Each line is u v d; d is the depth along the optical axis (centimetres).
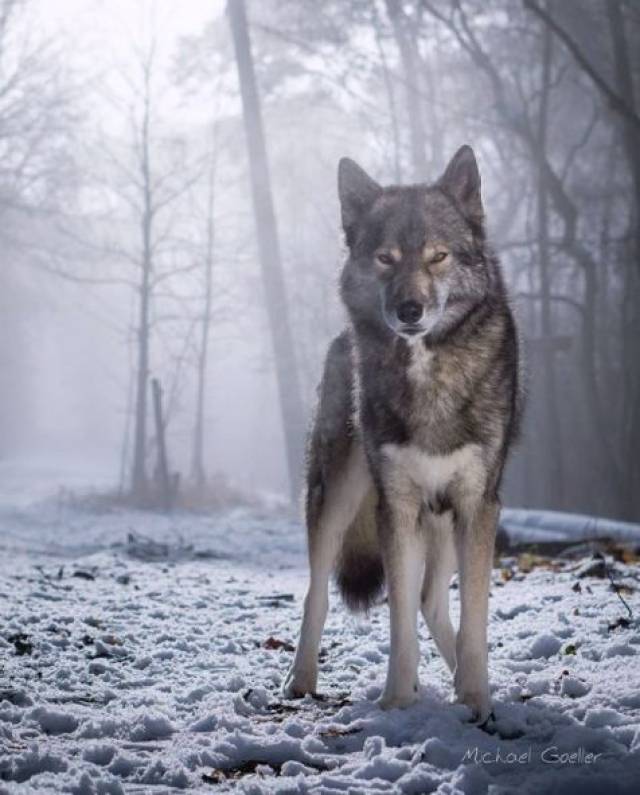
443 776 333
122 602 727
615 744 358
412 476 451
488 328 457
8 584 795
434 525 486
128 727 400
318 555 497
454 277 455
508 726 394
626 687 427
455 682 429
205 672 517
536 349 2078
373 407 457
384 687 454
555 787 318
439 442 445
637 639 512
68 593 766
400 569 444
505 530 988
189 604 728
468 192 477
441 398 445
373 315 466
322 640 593
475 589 436
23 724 405
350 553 519
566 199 2430
